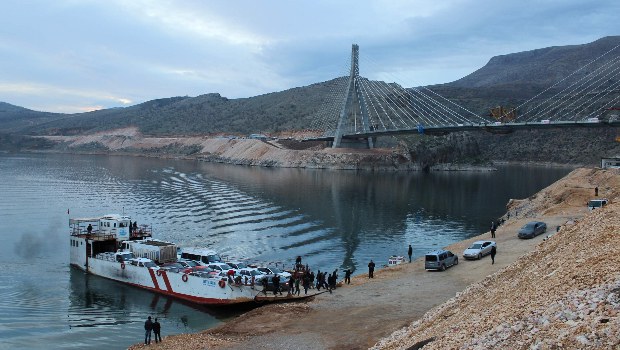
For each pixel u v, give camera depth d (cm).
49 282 5662
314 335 3412
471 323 2109
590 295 1636
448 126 19238
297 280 4534
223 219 9588
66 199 11862
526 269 2698
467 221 10138
